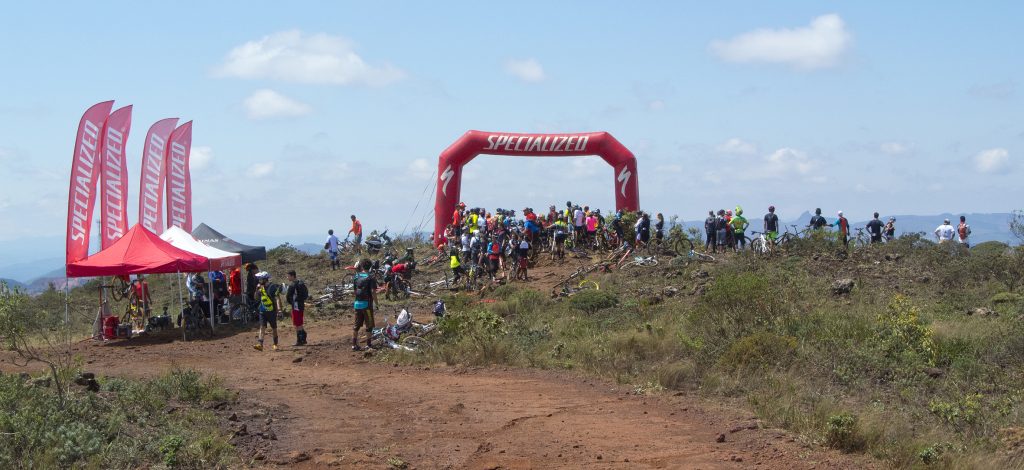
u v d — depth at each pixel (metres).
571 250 32.06
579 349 16.12
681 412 11.48
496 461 8.78
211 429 9.46
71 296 31.77
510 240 28.84
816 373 13.45
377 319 22.56
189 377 11.91
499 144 35.72
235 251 25.33
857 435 9.43
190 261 21.72
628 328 18.00
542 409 11.67
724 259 27.44
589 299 21.28
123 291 23.92
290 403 12.06
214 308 23.42
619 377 13.80
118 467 7.81
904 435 9.72
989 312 18.44
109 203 23.97
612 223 32.19
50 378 10.51
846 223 28.48
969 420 10.57
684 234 30.80
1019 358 14.30
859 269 24.64
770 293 17.16
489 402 12.19
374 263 28.47
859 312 17.94
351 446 9.31
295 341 19.97
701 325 16.62
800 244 27.61
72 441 8.02
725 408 11.63
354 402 12.22
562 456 9.05
